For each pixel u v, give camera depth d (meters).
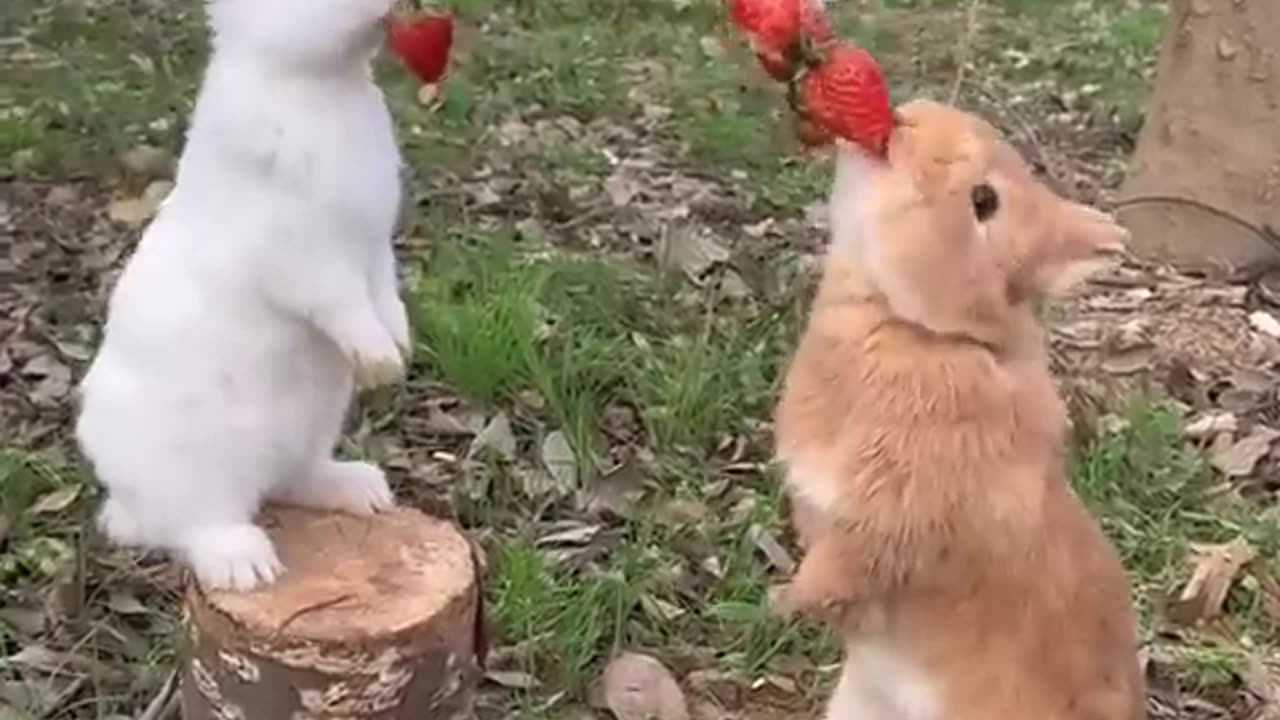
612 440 2.10
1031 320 1.42
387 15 1.30
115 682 1.75
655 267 2.49
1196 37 2.61
